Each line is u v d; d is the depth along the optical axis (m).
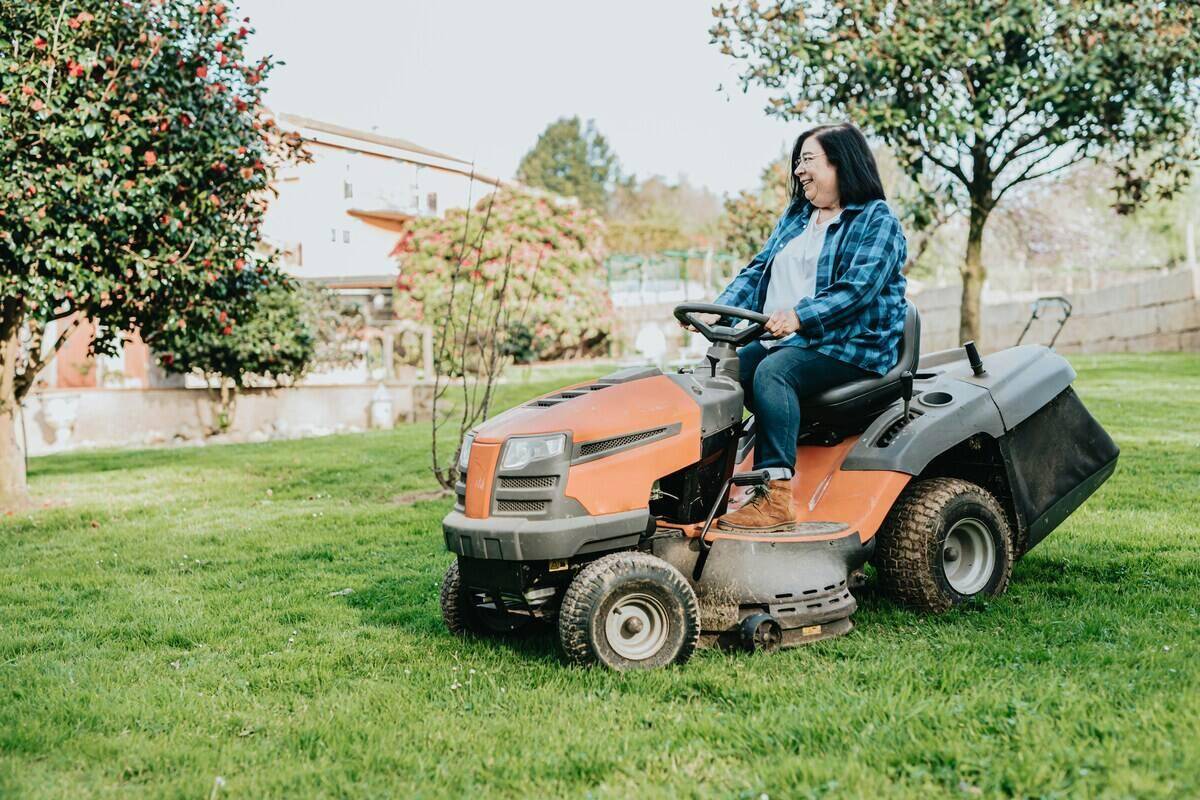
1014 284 27.86
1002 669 3.43
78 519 8.25
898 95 10.34
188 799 2.77
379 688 3.67
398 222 31.53
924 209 10.98
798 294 4.22
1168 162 11.37
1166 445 8.41
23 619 5.05
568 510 3.61
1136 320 20.06
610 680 3.52
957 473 4.74
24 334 14.89
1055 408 4.68
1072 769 2.58
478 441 3.83
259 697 3.67
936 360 4.95
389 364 19.91
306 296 17.41
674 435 3.79
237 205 9.61
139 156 8.67
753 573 3.80
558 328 23.91
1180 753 2.62
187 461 12.12
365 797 2.75
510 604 3.91
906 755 2.75
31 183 7.84
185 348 15.03
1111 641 3.76
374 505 8.38
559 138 83.12
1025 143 10.81
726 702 3.32
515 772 2.84
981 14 9.84
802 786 2.60
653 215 71.12
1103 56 9.96
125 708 3.55
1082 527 5.75
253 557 6.46
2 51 7.94
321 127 27.89
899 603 4.28
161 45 8.70
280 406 17.14
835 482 4.21
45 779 2.97
